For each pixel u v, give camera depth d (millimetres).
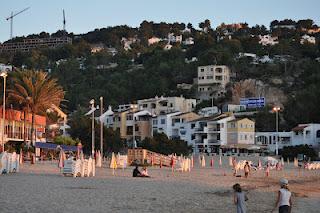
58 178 39969
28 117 87312
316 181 54406
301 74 188375
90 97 183250
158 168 69750
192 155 113812
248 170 56312
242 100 167875
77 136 105062
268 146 131000
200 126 135125
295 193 38312
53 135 99000
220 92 185625
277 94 177625
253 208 27078
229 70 197000
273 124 144375
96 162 67188
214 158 107875
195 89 192000
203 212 23781
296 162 91875
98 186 34188
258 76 192375
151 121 144000
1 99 81562
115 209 22688
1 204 21953
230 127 132125
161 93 189500
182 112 147000
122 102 187125
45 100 80750
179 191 33562
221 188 37719
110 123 146875
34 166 58406
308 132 126000
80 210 21547
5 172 42938
